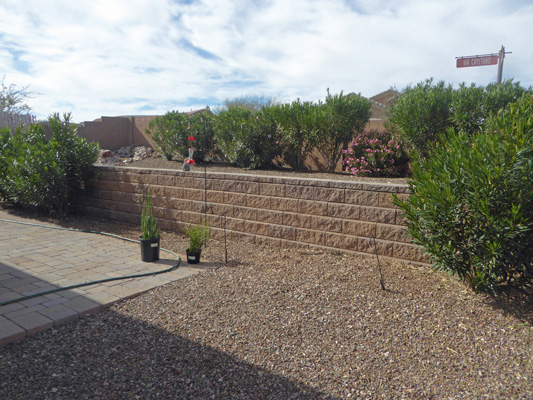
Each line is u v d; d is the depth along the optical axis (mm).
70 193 9836
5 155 10102
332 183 6340
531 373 3184
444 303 4414
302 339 3740
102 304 4398
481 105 8805
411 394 2953
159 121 14609
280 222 6965
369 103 11000
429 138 9328
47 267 5785
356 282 5090
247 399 2879
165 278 5371
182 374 3158
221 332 3855
